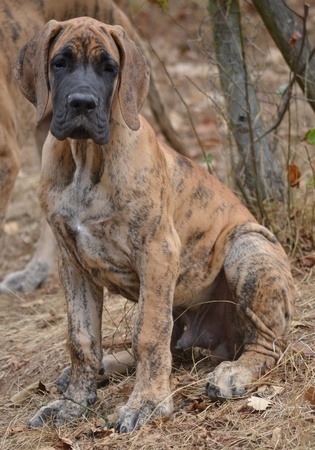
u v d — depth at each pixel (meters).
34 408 4.80
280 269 4.73
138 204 4.30
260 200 6.09
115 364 4.93
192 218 4.75
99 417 4.41
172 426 4.18
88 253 4.41
